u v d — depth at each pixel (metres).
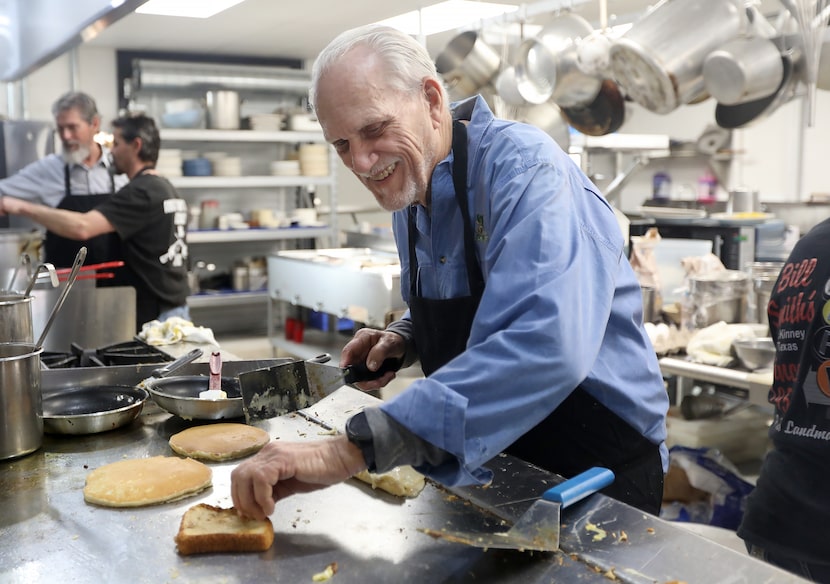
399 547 1.11
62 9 2.66
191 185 5.80
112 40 6.08
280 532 1.16
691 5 2.81
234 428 1.58
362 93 1.23
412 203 1.54
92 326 2.82
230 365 1.95
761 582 0.98
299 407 1.61
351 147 1.26
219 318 6.69
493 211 1.28
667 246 3.78
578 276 1.15
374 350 1.66
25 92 6.12
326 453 1.10
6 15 3.48
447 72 3.99
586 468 1.44
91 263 3.77
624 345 1.44
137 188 3.50
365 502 1.25
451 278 1.50
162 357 2.27
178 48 6.46
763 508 1.63
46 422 1.58
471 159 1.41
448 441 1.07
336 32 5.82
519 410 1.09
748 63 2.77
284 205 7.10
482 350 1.10
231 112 5.92
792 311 1.62
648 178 7.42
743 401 3.64
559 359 1.09
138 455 1.50
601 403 1.42
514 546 1.05
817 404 1.54
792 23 3.00
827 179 6.25
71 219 3.37
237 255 6.93
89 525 1.19
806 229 6.06
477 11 5.27
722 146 6.55
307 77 6.14
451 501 1.25
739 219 5.23
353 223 7.57
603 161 7.43
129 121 3.58
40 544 1.13
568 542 1.09
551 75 3.47
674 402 3.80
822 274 1.57
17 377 1.46
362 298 4.07
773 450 1.67
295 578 1.03
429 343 1.56
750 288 3.20
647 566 1.02
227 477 1.38
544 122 4.15
